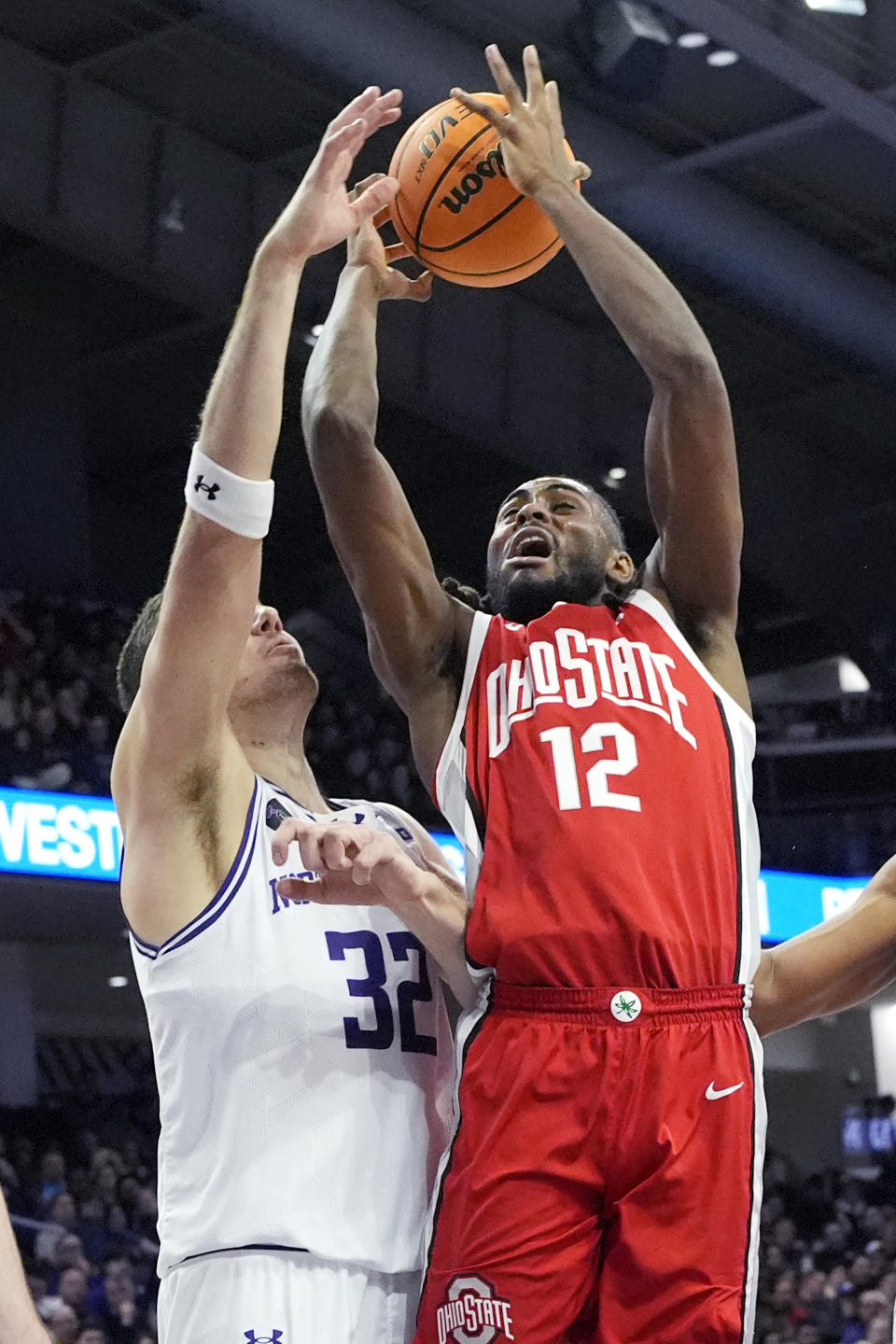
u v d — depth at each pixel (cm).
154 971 238
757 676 2275
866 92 1274
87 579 1698
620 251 262
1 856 1166
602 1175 220
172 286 1445
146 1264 1214
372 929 245
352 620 2275
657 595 266
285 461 1908
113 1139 1457
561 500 278
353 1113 231
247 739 269
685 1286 216
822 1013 278
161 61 1346
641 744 241
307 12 1149
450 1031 252
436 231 278
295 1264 222
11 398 1650
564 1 1217
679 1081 222
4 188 1314
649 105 1362
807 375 1809
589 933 226
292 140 1469
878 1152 1817
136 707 242
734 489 260
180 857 235
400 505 264
